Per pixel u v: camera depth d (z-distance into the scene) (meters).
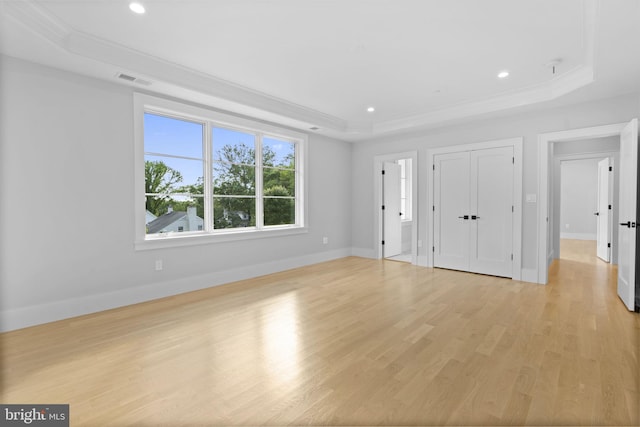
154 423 1.55
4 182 2.64
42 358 2.20
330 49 2.87
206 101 3.78
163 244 3.60
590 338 2.48
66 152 2.95
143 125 3.44
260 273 4.68
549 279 4.41
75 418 1.59
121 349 2.34
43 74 2.81
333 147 5.96
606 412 1.61
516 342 2.43
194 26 2.50
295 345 2.41
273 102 4.27
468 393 1.79
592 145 5.46
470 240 4.84
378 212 6.03
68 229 2.97
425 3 2.20
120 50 2.83
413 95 4.09
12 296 2.68
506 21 2.42
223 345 2.41
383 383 1.89
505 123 4.46
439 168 5.13
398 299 3.54
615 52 2.59
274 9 2.27
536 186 4.22
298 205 5.40
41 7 2.22
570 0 2.16
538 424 1.53
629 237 3.14
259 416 1.61
